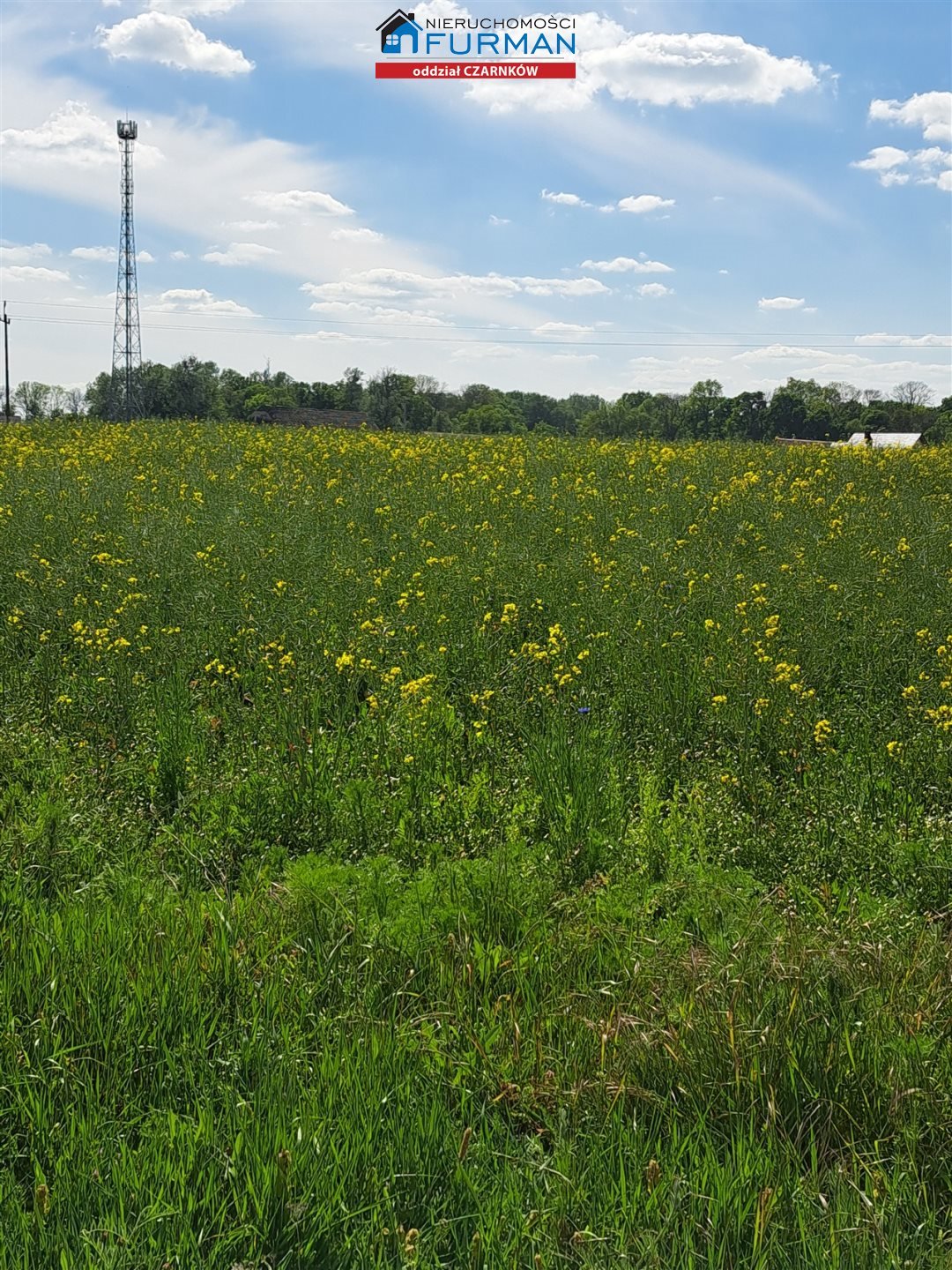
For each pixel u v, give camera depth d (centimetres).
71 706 765
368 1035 402
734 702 768
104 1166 330
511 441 2202
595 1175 337
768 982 420
